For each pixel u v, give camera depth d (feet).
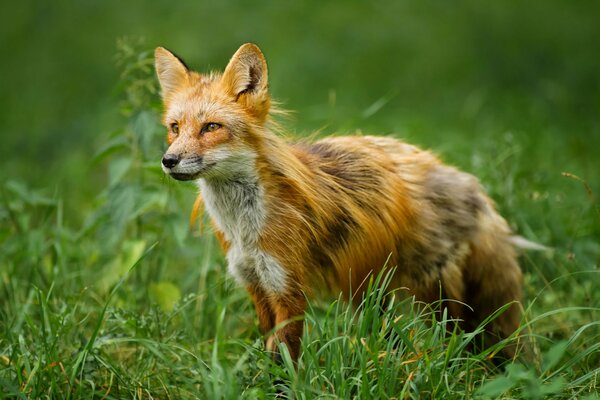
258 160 28.91
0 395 25.00
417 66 77.00
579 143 53.26
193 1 81.76
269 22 79.77
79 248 39.11
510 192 39.47
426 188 31.94
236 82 29.19
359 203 30.55
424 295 32.07
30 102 75.15
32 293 33.73
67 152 65.51
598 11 84.07
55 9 86.02
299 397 24.90
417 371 25.54
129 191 36.32
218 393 23.43
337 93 71.97
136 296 35.88
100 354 30.22
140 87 37.35
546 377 28.09
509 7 84.43
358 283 31.12
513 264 33.40
